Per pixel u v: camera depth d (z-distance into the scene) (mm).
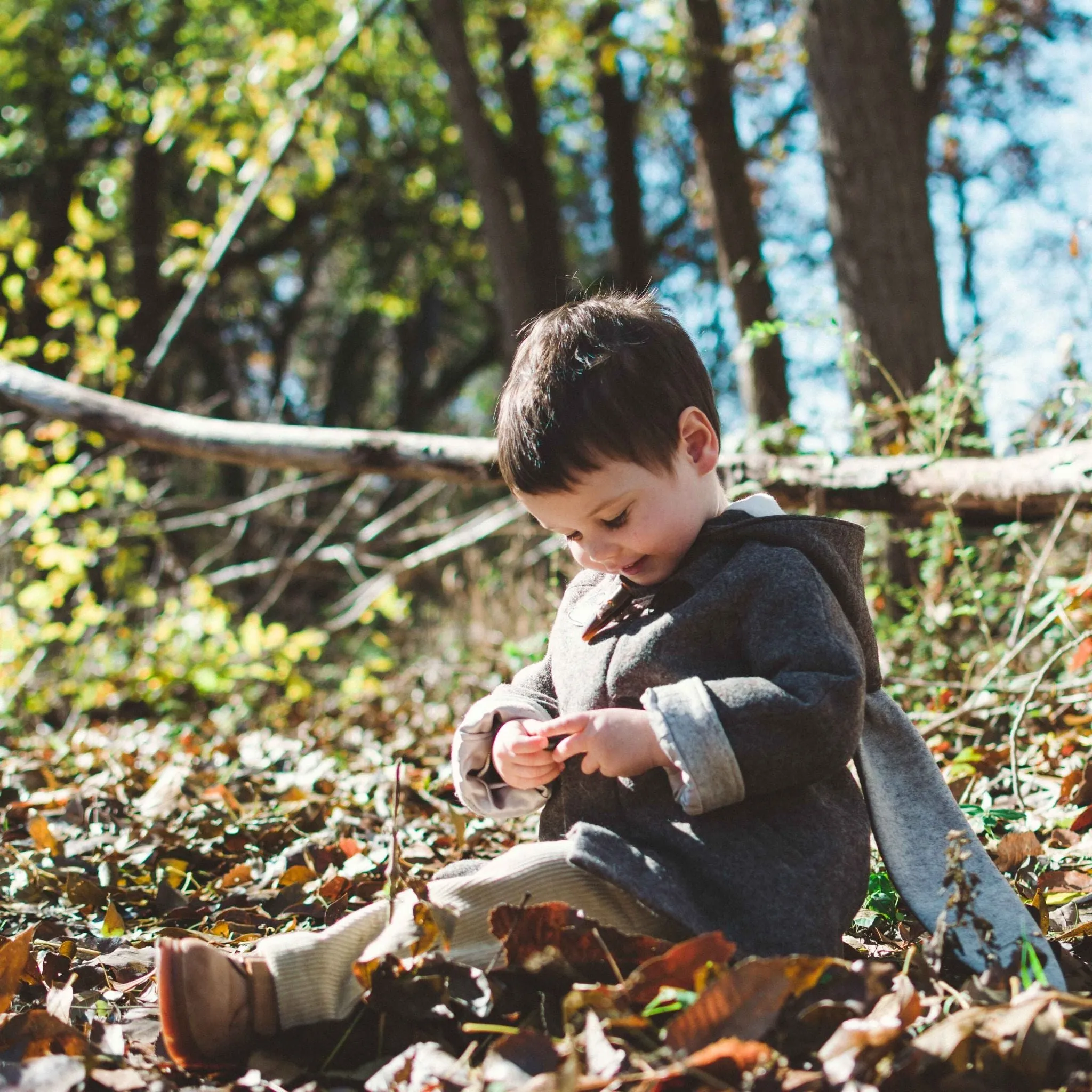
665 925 1790
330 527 8258
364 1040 1663
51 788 4059
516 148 12141
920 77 7977
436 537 10344
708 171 8594
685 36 8781
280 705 6812
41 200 16094
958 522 3975
